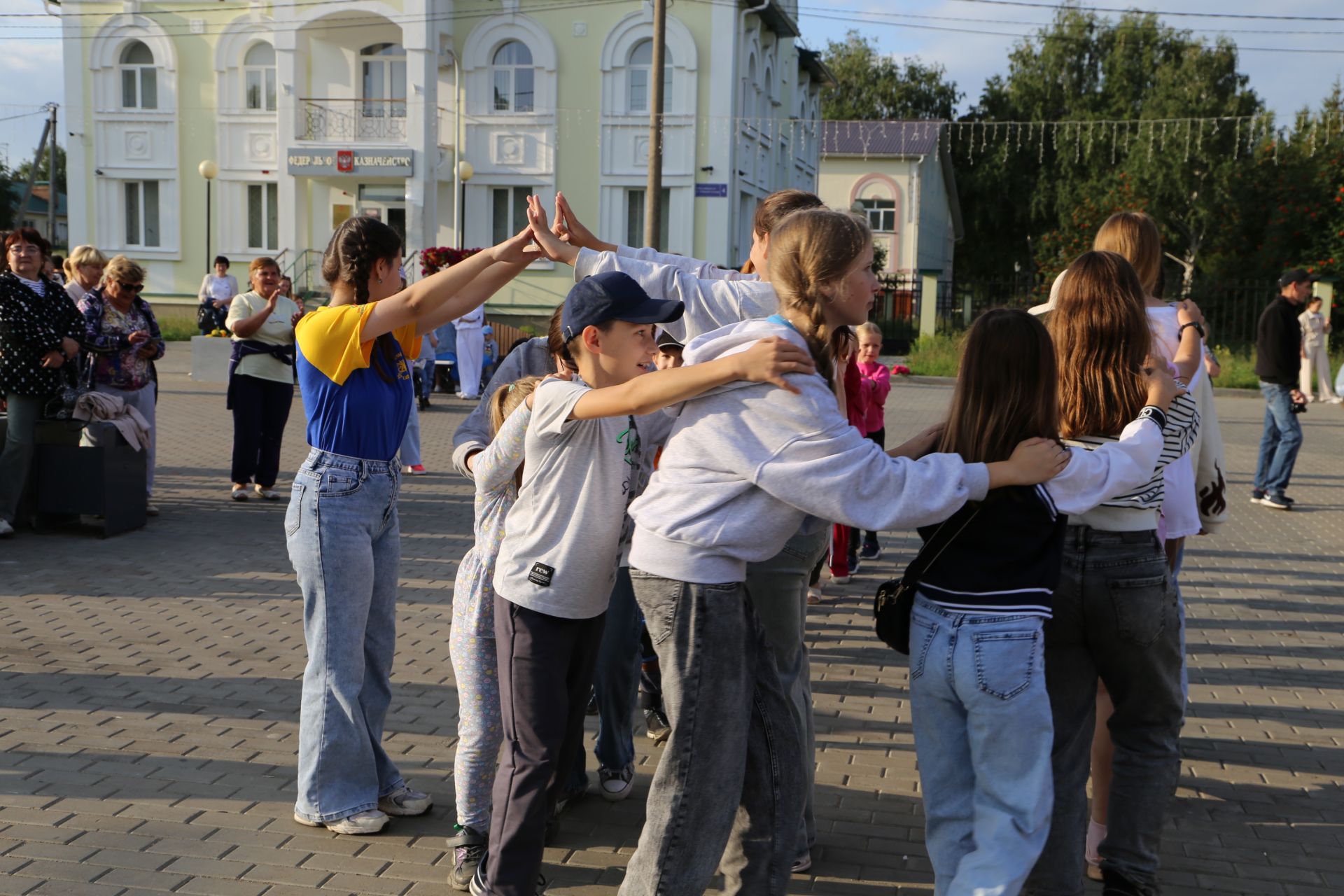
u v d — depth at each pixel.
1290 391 10.21
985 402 2.81
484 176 28.77
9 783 4.02
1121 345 3.09
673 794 2.71
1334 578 7.66
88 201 30.31
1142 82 47.31
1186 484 3.81
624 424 3.07
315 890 3.36
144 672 5.25
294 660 5.48
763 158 31.50
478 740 3.39
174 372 20.41
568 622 3.09
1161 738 3.17
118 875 3.41
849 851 3.71
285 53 28.73
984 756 2.74
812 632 6.16
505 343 21.42
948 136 43.06
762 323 2.70
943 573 2.79
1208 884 3.53
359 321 3.47
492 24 28.22
